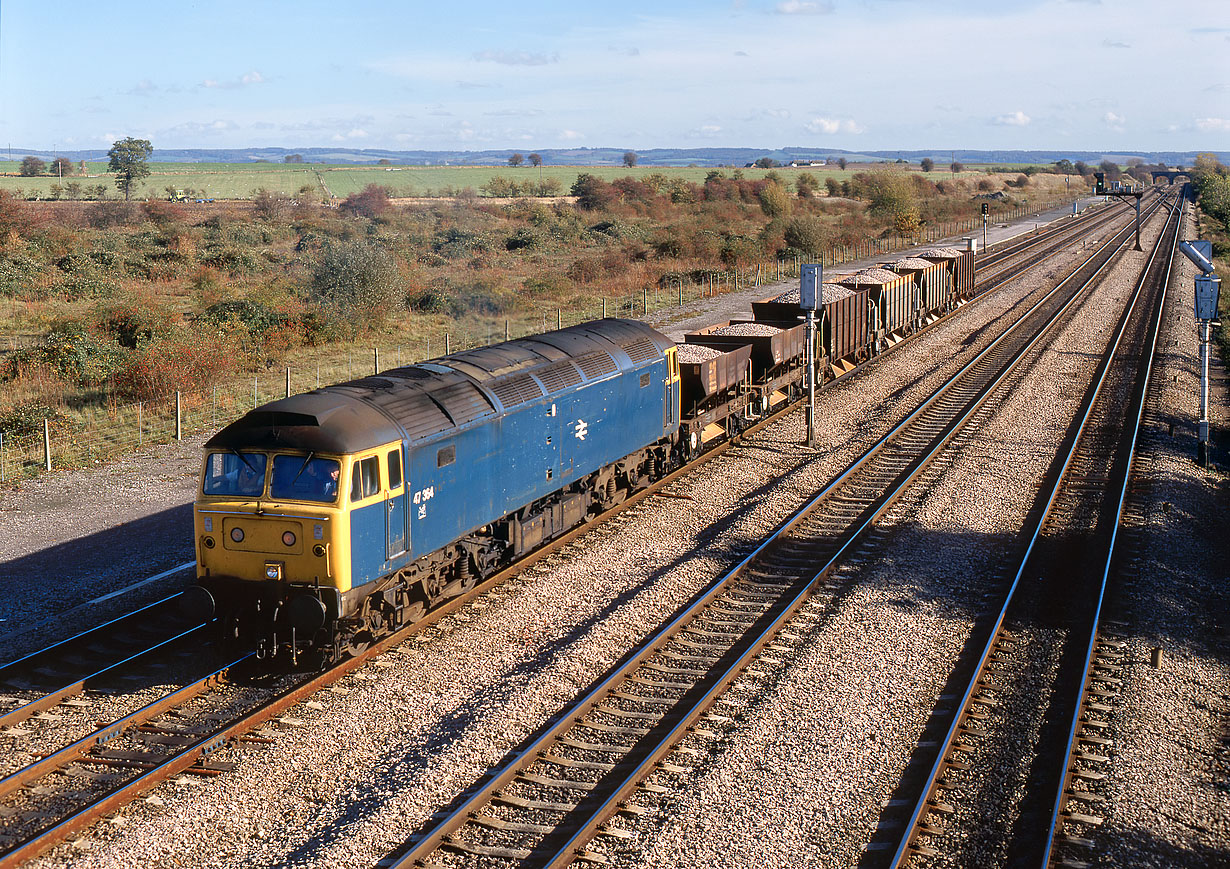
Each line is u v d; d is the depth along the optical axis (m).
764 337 28.09
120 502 21.84
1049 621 15.57
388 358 37.25
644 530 20.12
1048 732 12.23
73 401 30.11
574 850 9.73
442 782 10.96
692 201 126.06
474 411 16.05
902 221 93.25
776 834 10.08
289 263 62.44
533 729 12.23
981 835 10.18
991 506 21.38
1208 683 13.62
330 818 10.41
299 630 13.17
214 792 10.82
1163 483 22.66
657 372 22.25
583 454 19.41
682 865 9.57
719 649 14.59
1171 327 45.00
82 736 12.00
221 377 32.25
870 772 11.31
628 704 12.91
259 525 13.39
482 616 15.78
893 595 16.48
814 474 23.84
